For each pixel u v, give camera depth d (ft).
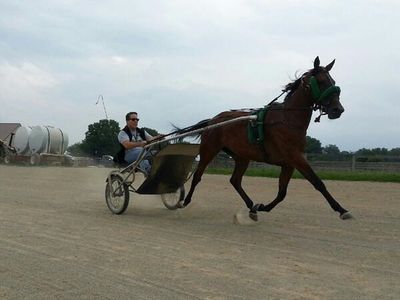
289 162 23.17
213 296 13.47
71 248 19.16
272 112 23.81
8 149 102.73
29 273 15.65
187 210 29.96
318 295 13.52
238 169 27.30
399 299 13.20
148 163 28.58
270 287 14.24
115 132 131.85
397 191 42.14
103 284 14.53
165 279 15.03
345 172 66.08
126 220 26.48
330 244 20.02
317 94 22.43
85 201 34.73
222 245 19.88
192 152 27.68
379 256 17.85
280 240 20.88
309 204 33.19
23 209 29.99
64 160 100.63
